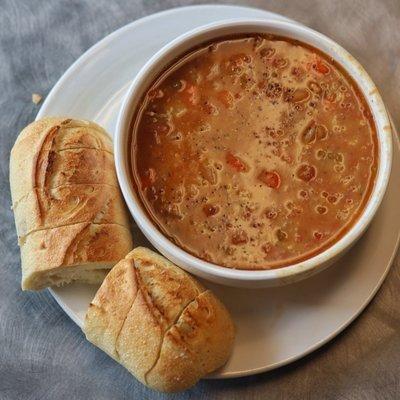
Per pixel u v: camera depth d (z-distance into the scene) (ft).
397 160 1.70
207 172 1.61
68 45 1.97
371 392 1.68
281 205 1.59
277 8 1.98
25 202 1.61
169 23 1.80
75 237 1.57
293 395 1.68
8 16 2.00
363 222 1.54
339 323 1.63
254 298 1.65
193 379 1.57
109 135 1.73
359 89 1.64
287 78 1.67
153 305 1.54
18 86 1.94
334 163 1.61
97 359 1.73
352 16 1.97
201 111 1.65
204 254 1.57
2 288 1.78
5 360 1.73
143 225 1.55
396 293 1.74
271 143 1.63
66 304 1.63
